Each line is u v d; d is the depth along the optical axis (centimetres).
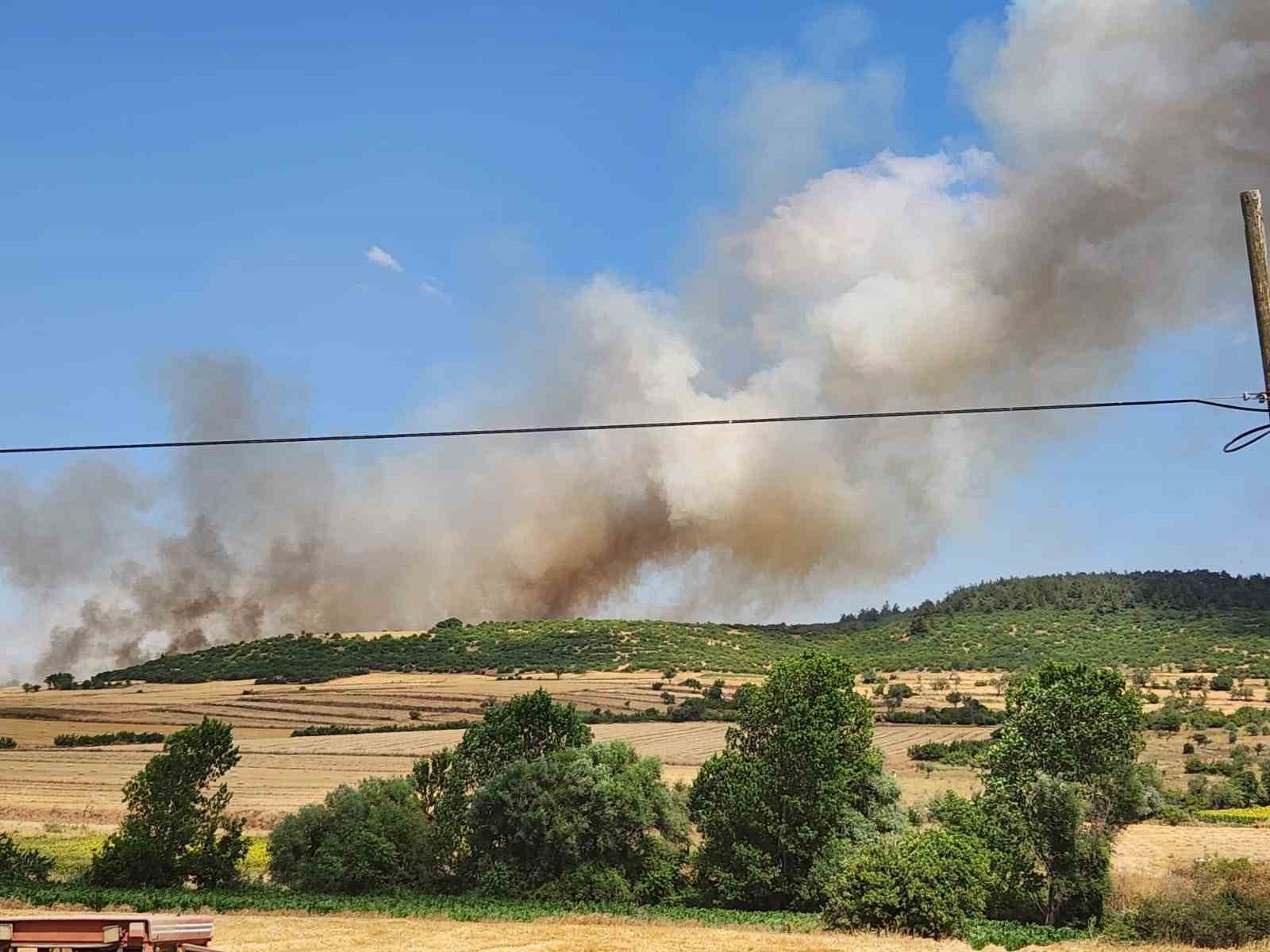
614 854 7819
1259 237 1802
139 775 8012
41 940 1727
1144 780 7362
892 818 7894
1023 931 6056
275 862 8050
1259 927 5462
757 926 6388
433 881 8125
